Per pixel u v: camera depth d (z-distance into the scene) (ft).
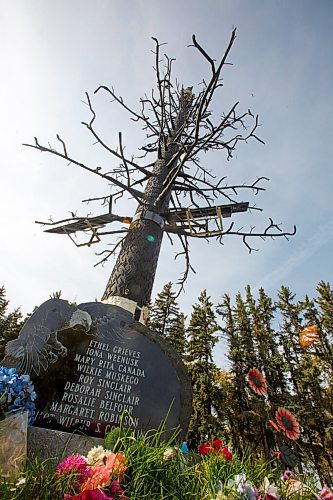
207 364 79.20
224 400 71.92
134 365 13.91
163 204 24.22
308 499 6.82
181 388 13.83
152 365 14.10
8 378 9.91
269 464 7.74
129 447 6.78
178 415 13.15
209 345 84.33
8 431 5.70
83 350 13.67
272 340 98.12
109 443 7.30
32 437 8.39
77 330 14.10
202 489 6.14
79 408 12.32
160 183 25.35
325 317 100.83
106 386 13.07
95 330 14.32
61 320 14.19
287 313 111.96
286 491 6.78
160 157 28.43
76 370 13.12
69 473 5.53
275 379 82.12
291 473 7.32
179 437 12.59
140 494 5.85
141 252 20.30
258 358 91.91
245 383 74.28
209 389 72.49
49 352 13.30
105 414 12.43
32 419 9.78
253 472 6.89
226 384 81.56
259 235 22.91
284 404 73.26
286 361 95.40
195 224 22.63
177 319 93.40
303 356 93.66
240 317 104.99
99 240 23.06
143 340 14.65
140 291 18.97
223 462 7.14
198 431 63.57
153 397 13.32
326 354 89.81
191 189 28.02
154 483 6.11
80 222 24.68
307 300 109.09
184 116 33.30
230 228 20.84
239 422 56.95
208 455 7.91
